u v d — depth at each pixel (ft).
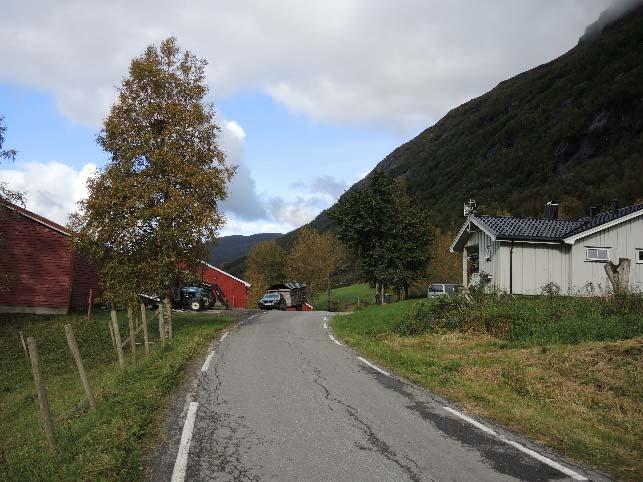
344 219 125.80
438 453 19.70
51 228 89.10
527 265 79.15
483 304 57.57
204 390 30.19
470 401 28.17
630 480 17.47
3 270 86.94
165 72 69.21
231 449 19.97
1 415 38.19
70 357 58.39
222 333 63.26
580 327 45.70
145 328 46.14
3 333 72.49
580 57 549.13
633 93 384.06
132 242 65.92
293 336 59.72
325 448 20.12
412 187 548.72
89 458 19.06
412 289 163.32
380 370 37.45
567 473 17.89
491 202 355.36
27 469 19.49
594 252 78.38
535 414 25.34
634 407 26.71
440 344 48.42
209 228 67.77
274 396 28.73
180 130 68.49
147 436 21.59
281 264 272.10
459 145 575.38
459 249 102.78
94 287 101.40
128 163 65.51
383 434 21.95
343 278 302.04
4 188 71.87
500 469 18.13
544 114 485.56
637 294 52.34
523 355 40.09
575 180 323.57
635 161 302.25
